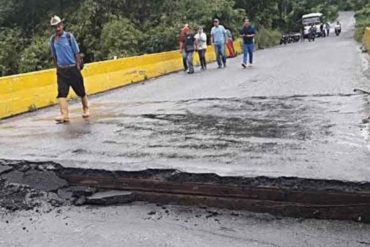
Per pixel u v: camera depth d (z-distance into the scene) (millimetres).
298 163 4914
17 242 4062
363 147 5391
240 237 3920
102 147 6121
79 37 25797
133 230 4156
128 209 4621
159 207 4645
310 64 16062
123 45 24531
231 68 17172
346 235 3840
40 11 28562
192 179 4758
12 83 10219
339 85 10281
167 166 5031
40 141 6770
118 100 11008
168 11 27812
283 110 7941
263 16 44844
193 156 5422
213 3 30609
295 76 12664
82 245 3941
